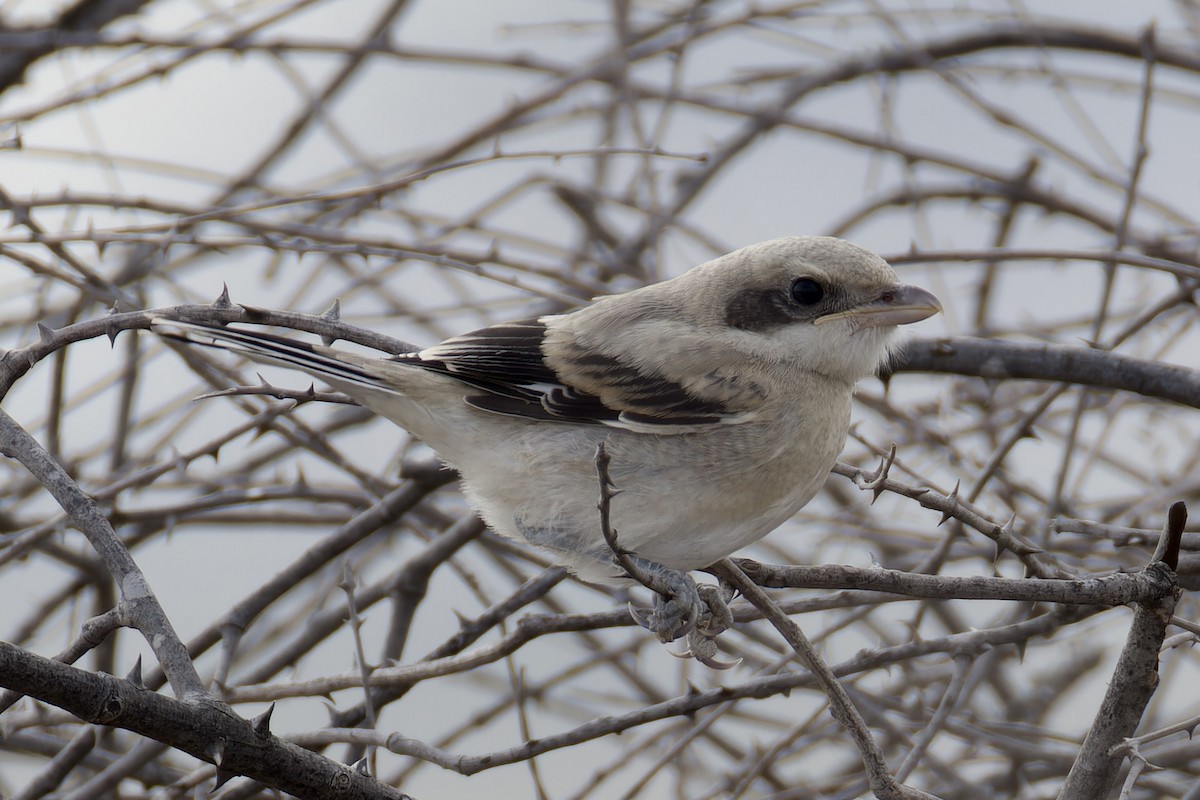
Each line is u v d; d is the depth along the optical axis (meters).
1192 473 12.63
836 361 8.75
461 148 13.88
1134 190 10.52
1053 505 10.14
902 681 11.96
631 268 13.63
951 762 11.45
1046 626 8.71
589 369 8.53
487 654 8.64
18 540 9.38
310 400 8.54
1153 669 7.07
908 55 14.53
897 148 13.39
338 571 12.96
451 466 8.83
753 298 8.82
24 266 9.86
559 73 14.08
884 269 8.96
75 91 12.35
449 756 7.79
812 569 7.66
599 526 8.37
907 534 11.74
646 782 9.25
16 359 7.46
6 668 5.20
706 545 8.42
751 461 8.40
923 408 12.99
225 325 8.17
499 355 8.66
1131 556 10.97
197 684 5.90
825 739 11.36
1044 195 13.45
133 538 12.43
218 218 10.41
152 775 10.63
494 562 13.08
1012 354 10.42
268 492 11.17
